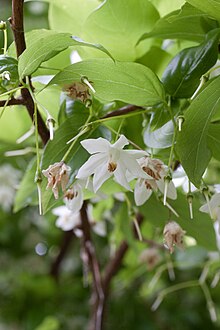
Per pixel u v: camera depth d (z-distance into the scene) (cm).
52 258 76
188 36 32
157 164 27
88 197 33
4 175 56
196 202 33
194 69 29
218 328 71
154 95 28
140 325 70
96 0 34
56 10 34
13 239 76
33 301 69
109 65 27
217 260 47
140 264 56
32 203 38
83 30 32
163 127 29
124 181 27
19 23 27
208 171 48
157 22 31
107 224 55
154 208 34
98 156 27
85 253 46
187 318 71
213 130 29
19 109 40
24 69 26
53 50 26
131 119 31
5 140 41
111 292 66
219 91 26
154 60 33
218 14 27
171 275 53
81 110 30
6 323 68
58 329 68
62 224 45
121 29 32
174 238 29
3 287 70
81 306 70
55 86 30
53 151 28
